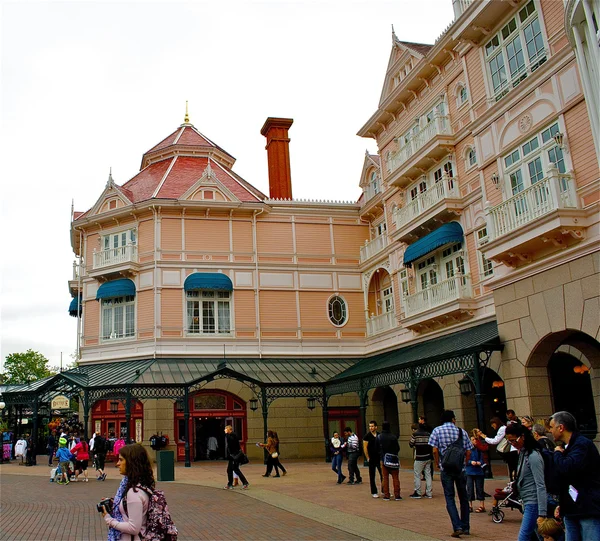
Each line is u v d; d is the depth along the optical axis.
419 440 16.27
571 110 18.64
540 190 18.86
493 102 22.61
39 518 14.81
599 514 6.82
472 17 22.61
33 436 32.28
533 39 20.58
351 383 31.64
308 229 40.28
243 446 35.75
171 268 36.88
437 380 29.23
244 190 40.56
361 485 20.12
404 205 33.47
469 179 27.58
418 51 31.50
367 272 39.78
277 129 43.38
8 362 79.06
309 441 36.81
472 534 11.39
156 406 34.94
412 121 32.56
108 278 38.00
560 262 18.42
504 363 20.75
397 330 34.62
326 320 39.09
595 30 15.22
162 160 42.75
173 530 6.30
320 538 11.56
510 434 8.70
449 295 27.75
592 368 19.42
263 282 38.50
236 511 15.41
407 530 11.96
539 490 8.28
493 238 20.69
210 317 37.19
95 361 36.97
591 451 6.99
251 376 33.91
